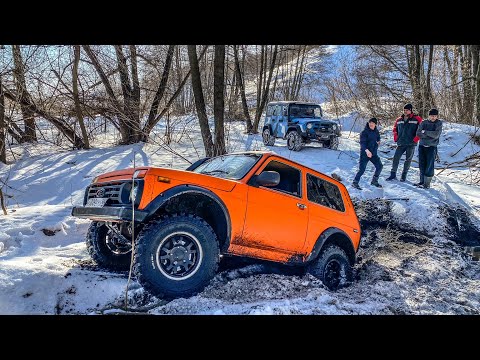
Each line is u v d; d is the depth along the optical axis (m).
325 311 4.07
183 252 3.78
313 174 5.23
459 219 8.12
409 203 8.63
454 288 5.21
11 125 13.57
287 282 4.62
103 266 4.68
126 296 3.67
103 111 14.22
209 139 10.66
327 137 14.77
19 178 10.80
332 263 5.16
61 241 6.02
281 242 4.52
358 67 24.28
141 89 15.92
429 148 9.66
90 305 3.81
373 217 8.30
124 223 4.47
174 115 18.31
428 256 6.38
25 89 11.75
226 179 4.22
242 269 4.71
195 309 3.72
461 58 22.42
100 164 11.99
